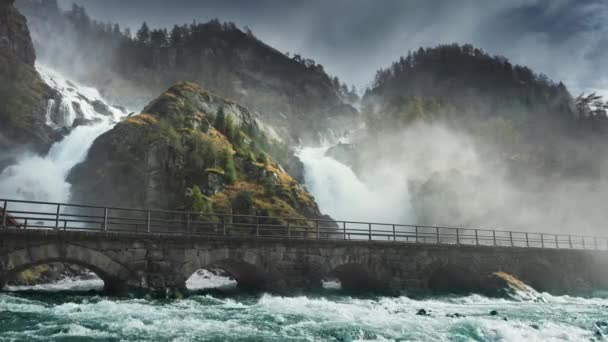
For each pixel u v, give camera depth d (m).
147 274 25.59
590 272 46.03
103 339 15.95
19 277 35.47
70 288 34.16
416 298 32.94
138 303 23.70
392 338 17.73
